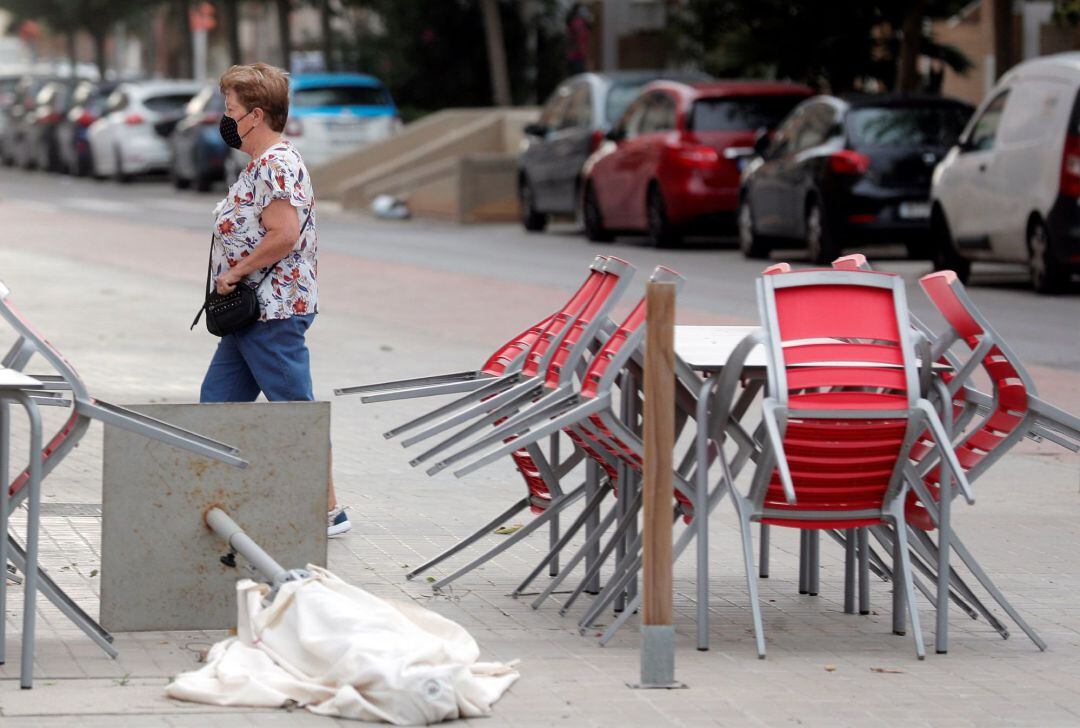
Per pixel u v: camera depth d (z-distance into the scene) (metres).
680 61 89.31
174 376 35.50
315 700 15.20
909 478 18.12
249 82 21.16
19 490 16.77
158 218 83.88
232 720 14.79
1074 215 48.38
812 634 18.61
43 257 63.09
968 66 76.75
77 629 17.78
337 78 99.31
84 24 164.75
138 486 17.55
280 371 21.56
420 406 32.62
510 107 113.81
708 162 64.94
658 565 16.08
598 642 17.92
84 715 14.82
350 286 54.41
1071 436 19.09
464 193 84.19
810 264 59.16
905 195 56.69
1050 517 24.73
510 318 46.31
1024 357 38.44
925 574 19.31
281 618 16.00
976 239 52.66
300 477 17.86
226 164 101.94
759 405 33.53
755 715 15.30
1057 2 72.06
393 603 16.78
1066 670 17.30
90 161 120.88
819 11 73.81
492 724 14.91
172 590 17.70
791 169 59.28
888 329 17.70
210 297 21.47
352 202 91.12
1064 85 48.84
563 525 23.50
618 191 69.38
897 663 17.44
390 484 25.89
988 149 52.09
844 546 20.97
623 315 45.44
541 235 77.25
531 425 18.50
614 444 18.55
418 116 114.25
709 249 68.62
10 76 165.00
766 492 17.86
